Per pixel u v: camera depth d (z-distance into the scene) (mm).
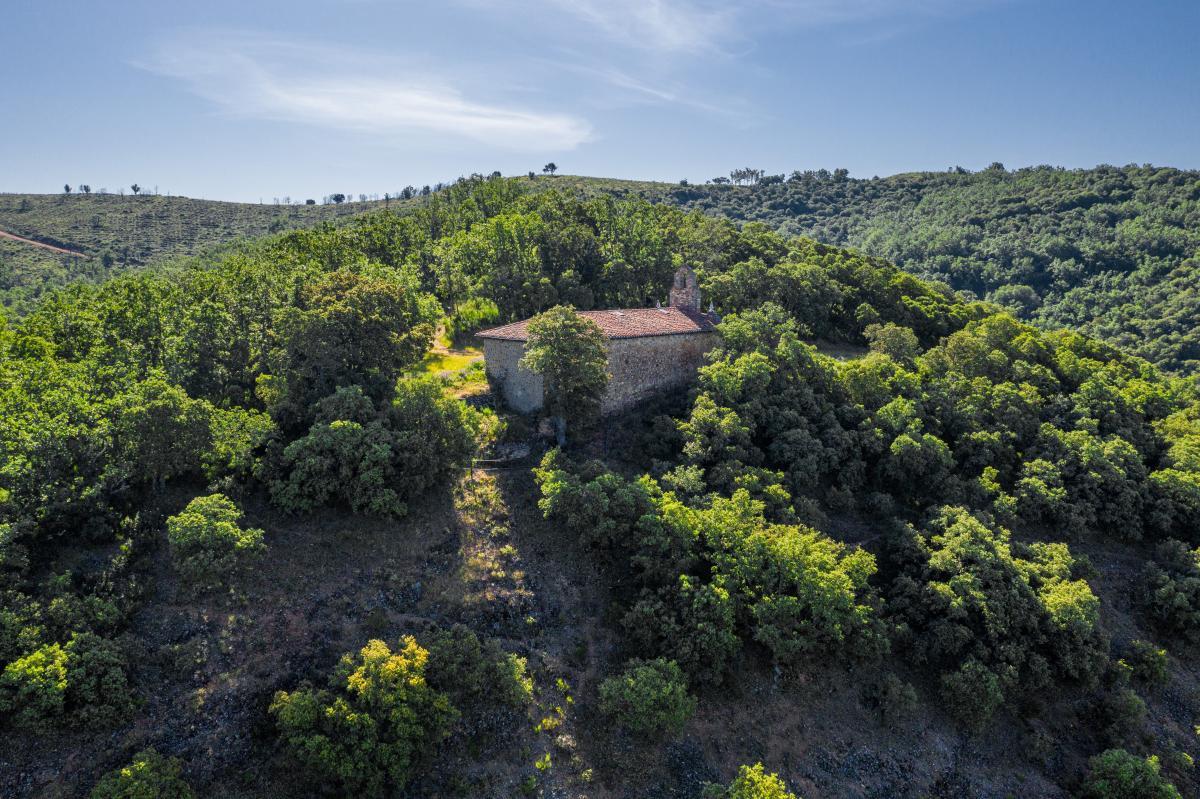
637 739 38906
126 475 41781
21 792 29562
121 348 52344
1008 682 44094
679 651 40281
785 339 66438
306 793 32938
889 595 49875
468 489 50688
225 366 56781
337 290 56656
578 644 42500
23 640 32156
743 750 39906
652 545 44250
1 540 33219
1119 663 48500
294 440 49281
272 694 35531
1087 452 61875
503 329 64562
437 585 43219
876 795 39750
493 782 35406
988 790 41844
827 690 43906
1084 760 44656
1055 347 89500
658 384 67625
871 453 60625
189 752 32688
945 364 76938
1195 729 47531
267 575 40906
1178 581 54156
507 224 95250
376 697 33469
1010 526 57875
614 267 94250
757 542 44219
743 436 55312
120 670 33000
